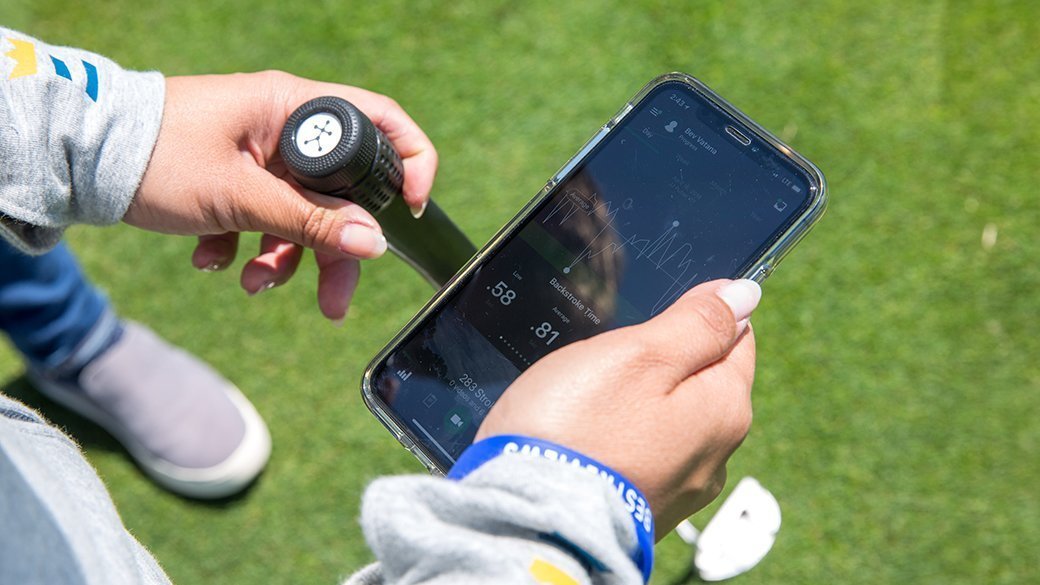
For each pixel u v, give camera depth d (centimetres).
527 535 50
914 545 86
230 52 95
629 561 50
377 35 95
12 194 60
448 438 62
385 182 63
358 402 91
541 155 92
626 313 62
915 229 89
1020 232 88
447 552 49
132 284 93
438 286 68
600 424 53
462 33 94
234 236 68
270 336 92
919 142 90
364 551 89
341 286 69
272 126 65
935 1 92
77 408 92
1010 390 87
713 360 55
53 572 49
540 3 94
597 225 63
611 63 93
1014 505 86
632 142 64
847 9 92
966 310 88
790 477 87
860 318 88
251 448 90
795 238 62
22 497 49
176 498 91
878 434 87
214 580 89
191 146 63
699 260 63
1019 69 91
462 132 93
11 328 86
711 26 93
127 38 96
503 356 62
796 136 91
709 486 56
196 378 91
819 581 86
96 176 62
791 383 88
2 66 60
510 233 63
